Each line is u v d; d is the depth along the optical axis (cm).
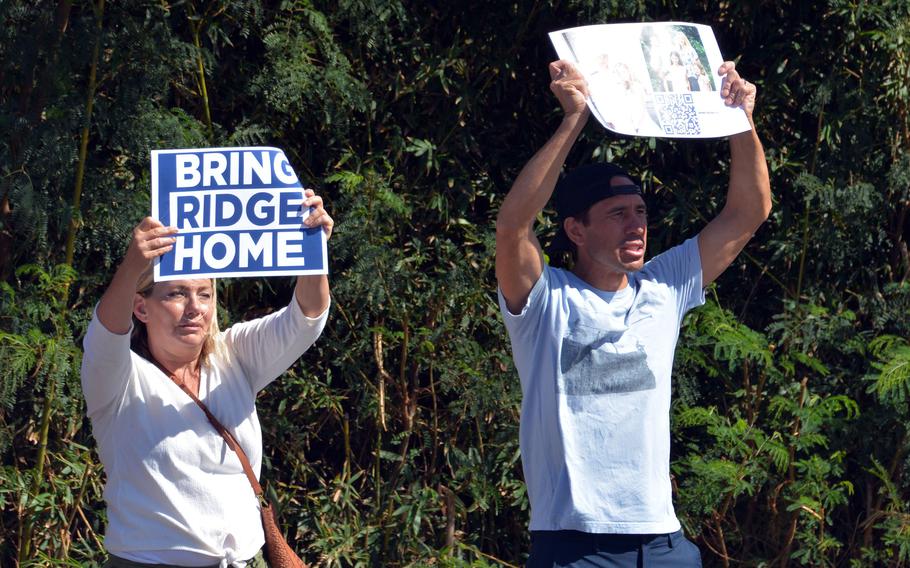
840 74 973
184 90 884
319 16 864
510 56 947
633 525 617
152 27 821
